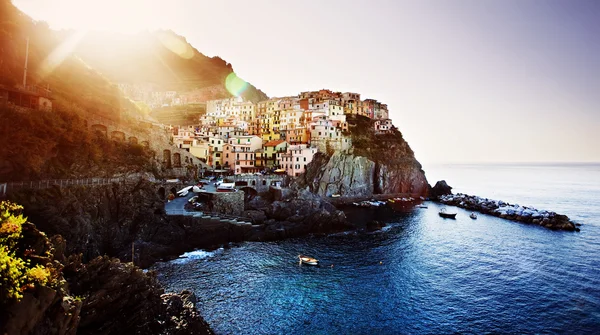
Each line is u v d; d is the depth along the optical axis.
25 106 65.81
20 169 56.88
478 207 131.62
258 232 82.25
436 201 155.12
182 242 71.62
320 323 45.78
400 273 63.31
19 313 20.97
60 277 28.22
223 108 186.38
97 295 33.06
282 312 48.19
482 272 64.88
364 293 54.75
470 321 47.38
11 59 72.56
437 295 54.81
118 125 88.19
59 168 63.69
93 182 66.44
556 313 49.84
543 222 105.50
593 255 76.25
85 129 73.69
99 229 63.00
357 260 69.56
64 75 90.00
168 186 89.88
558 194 199.38
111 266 36.47
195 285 55.12
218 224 79.12
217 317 46.22
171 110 192.00
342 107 175.88
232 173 129.00
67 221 55.31
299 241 81.38
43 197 55.78
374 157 160.25
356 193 142.25
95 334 31.69
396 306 50.94
